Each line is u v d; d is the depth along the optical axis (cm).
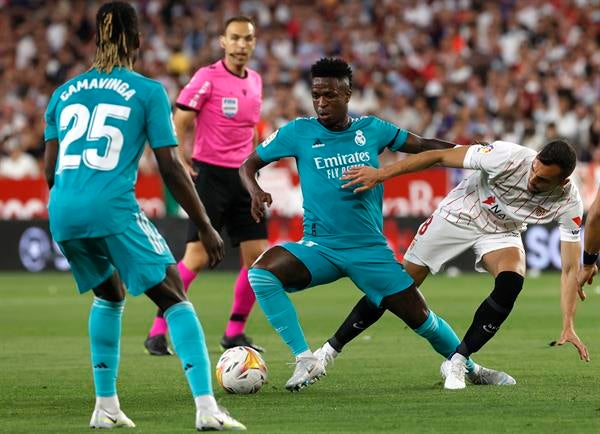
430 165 2467
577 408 2162
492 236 2567
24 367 2964
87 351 3356
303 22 9344
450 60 8794
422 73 8719
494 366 2866
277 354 3250
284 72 8712
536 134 8006
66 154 1945
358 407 2205
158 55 9075
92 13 9506
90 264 1980
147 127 1948
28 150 7631
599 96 8406
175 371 2861
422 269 2641
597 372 2741
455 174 7038
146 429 1956
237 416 2097
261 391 2462
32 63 9194
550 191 2478
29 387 2575
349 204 2461
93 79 1972
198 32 9244
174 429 1952
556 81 8406
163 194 7056
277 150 2514
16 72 8931
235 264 7238
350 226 2472
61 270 7244
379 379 2655
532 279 6372
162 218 6956
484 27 9119
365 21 9406
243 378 2402
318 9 9456
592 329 3853
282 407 2217
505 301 2448
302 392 2442
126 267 1930
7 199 7306
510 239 2555
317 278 2475
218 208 3434
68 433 1928
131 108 1939
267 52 8994
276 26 9294
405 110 8156
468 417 2061
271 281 2442
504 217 2541
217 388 2539
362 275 2469
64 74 9031
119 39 1975
